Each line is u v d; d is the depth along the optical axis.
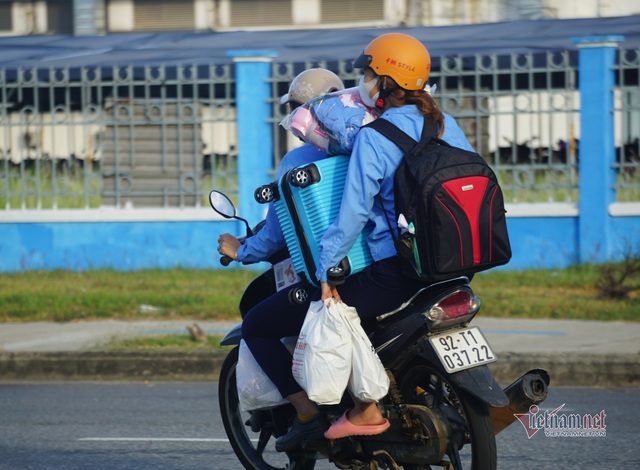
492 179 17.41
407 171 17.33
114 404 30.80
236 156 52.78
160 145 53.44
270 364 19.62
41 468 23.64
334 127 18.33
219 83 52.59
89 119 53.66
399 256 17.42
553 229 50.47
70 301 44.00
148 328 39.53
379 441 18.77
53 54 66.06
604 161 49.78
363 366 17.92
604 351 33.94
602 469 22.95
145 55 63.81
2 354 35.22
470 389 17.44
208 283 48.12
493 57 50.56
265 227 19.66
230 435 22.09
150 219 52.81
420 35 66.38
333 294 18.05
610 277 43.81
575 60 53.38
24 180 54.25
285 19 88.25
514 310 41.12
